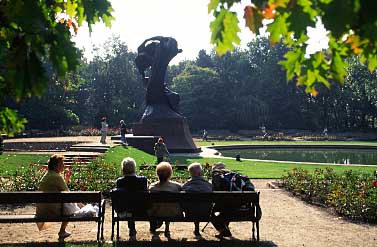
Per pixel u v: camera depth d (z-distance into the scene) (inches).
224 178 336.2
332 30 79.6
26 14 96.5
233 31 102.0
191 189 315.9
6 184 535.5
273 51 3380.9
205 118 3206.2
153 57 1376.7
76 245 295.3
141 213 307.6
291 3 91.2
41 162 839.7
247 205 315.9
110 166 650.2
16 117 145.4
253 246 303.3
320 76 115.7
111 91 3351.4
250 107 3166.8
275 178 725.3
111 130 2278.5
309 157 1444.4
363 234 359.3
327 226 389.1
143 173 610.5
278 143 2027.6
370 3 75.8
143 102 3309.5
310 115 3334.2
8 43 109.7
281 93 3371.1
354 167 930.1
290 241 329.1
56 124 2447.1
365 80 3102.9
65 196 301.7
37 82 98.3
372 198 425.4
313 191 531.2
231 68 3609.7
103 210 321.1
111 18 127.7
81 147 1107.9
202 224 383.9
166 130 1330.0
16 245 295.6
